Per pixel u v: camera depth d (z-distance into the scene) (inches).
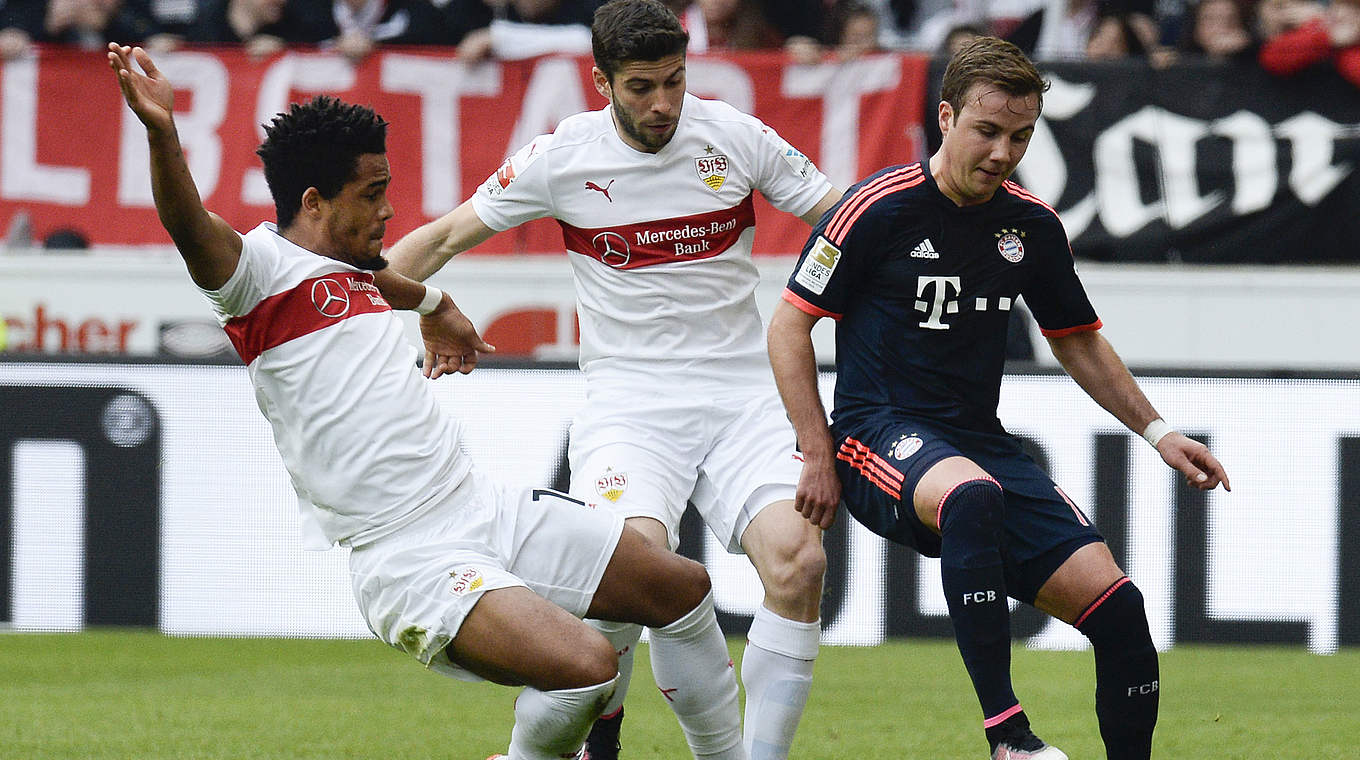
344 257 482.6
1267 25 1134.4
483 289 1141.1
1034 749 466.0
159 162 432.5
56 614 1021.8
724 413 588.1
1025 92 481.7
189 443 1016.2
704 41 1215.6
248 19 1230.9
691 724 522.3
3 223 1163.9
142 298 1148.5
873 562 981.2
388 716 746.2
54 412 1021.8
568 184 585.3
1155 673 505.4
